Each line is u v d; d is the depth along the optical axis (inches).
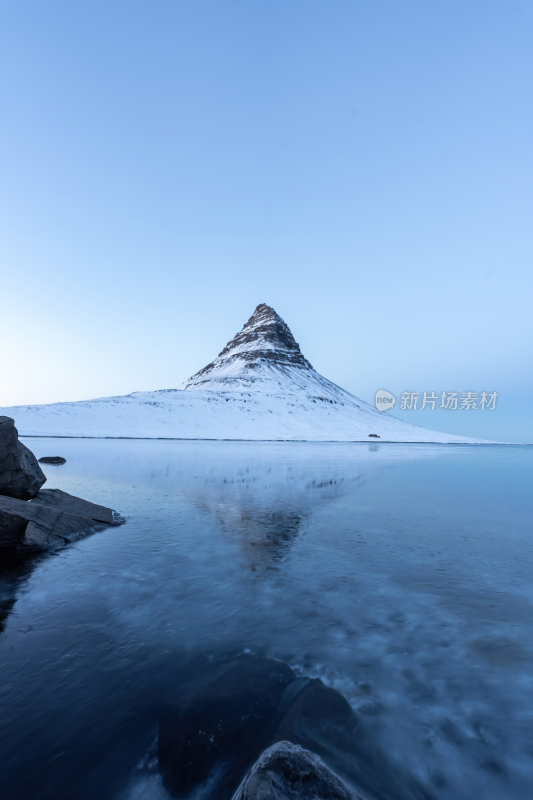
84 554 301.0
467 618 196.7
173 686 139.3
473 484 716.0
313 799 86.1
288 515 437.4
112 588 235.3
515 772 107.7
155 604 212.7
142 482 689.6
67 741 115.3
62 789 100.0
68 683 142.1
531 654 164.2
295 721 118.8
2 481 374.9
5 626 187.5
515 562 281.1
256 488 637.3
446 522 408.2
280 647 168.6
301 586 238.1
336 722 121.4
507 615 199.9
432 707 131.4
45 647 167.9
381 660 159.2
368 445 2987.2
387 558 290.4
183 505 487.2
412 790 100.9
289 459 1310.3
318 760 96.5
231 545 324.2
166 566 273.4
